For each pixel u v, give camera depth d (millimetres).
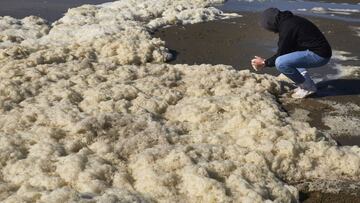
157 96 6734
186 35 10883
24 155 5016
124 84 7082
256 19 12625
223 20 12461
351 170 5059
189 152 5004
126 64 8602
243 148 5172
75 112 5977
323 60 6809
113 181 4605
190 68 7988
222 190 4359
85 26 10930
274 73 8320
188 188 4469
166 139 5363
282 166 5031
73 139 5344
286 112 6672
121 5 13719
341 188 4828
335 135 6043
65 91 6617
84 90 6797
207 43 10242
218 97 6570
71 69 7742
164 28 11453
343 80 7949
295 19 6691
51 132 5395
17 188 4457
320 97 7230
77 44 9219
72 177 4547
